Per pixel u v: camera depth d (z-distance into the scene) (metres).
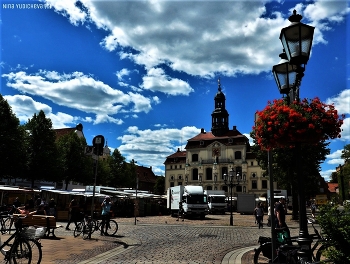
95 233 16.05
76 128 82.88
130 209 34.31
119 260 8.98
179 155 99.12
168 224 23.03
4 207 23.62
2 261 7.82
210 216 39.62
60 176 45.06
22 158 38.50
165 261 8.87
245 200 49.53
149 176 131.12
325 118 6.09
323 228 4.69
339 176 56.41
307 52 6.00
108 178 70.50
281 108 6.28
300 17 6.18
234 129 91.19
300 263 5.45
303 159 26.98
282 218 8.97
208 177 87.88
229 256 9.66
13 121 37.53
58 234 15.30
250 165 83.81
